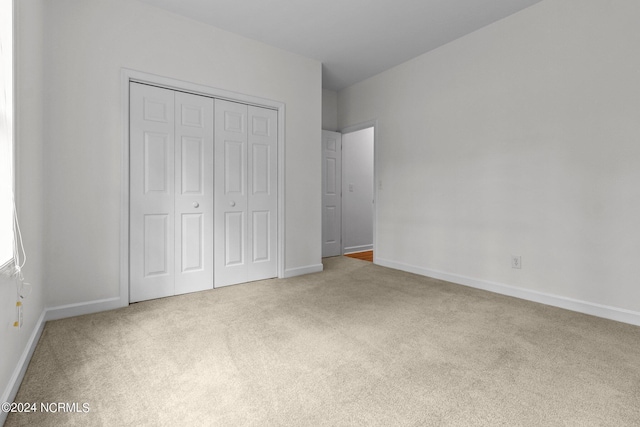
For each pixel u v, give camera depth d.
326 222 5.07
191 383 1.56
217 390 1.50
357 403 1.41
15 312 1.51
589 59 2.51
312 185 3.92
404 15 2.99
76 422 1.28
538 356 1.84
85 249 2.51
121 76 2.64
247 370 1.68
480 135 3.25
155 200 2.87
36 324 2.02
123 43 2.65
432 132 3.72
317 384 1.55
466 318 2.44
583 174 2.56
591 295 2.54
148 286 2.85
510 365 1.74
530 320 2.40
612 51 2.40
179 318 2.42
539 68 2.80
